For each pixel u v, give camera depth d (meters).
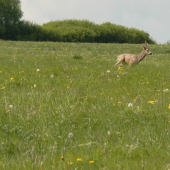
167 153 10.35
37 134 12.04
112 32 154.25
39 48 76.25
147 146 10.95
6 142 11.23
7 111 14.23
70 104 16.19
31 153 10.28
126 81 25.58
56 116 14.23
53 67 34.22
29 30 141.62
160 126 12.78
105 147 10.54
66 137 11.94
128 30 159.75
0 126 12.91
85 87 22.05
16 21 141.25
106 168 9.32
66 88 21.50
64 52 69.44
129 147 10.80
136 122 13.46
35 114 14.07
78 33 144.12
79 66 36.97
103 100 17.22
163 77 28.06
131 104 15.63
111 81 25.16
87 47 84.06
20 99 17.16
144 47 38.41
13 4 141.62
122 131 12.28
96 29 151.62
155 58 57.22
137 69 33.19
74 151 10.69
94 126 13.21
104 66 37.44
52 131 12.47
